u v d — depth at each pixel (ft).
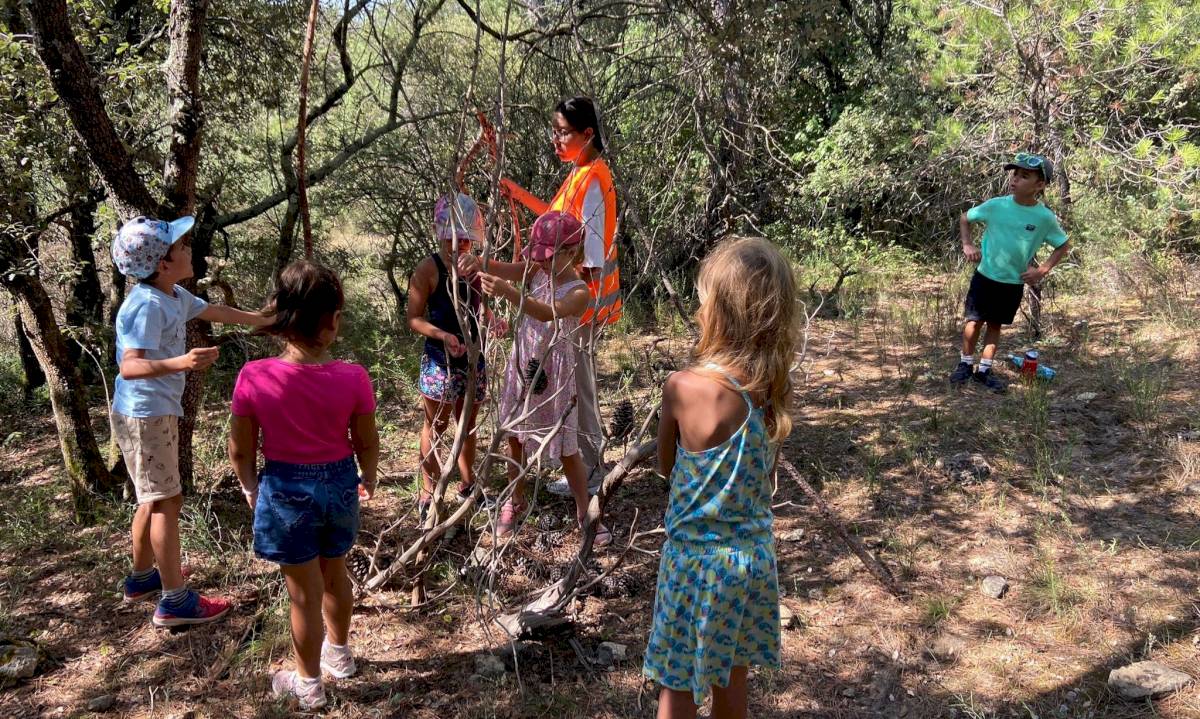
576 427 13.32
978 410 18.13
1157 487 14.52
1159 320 23.38
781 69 27.61
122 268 10.75
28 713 10.17
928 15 31.58
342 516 9.78
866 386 20.24
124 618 12.10
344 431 9.79
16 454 19.33
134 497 15.29
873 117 34.35
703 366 7.87
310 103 25.67
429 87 26.09
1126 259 27.53
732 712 8.43
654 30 26.32
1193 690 9.89
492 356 13.35
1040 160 18.22
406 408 20.47
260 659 11.09
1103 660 10.55
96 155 12.92
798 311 7.95
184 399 14.75
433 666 10.96
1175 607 11.41
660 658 8.13
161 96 18.38
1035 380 19.17
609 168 13.64
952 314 25.52
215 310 11.78
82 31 15.88
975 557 12.92
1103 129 27.71
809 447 16.98
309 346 9.59
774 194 33.45
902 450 16.51
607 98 25.75
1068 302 26.23
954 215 33.86
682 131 26.76
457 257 11.19
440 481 11.92
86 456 14.94
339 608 10.38
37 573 13.38
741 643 8.21
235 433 9.60
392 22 25.96
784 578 12.74
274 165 25.57
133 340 10.84
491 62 26.45
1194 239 28.53
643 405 18.48
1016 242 18.67
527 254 11.53
